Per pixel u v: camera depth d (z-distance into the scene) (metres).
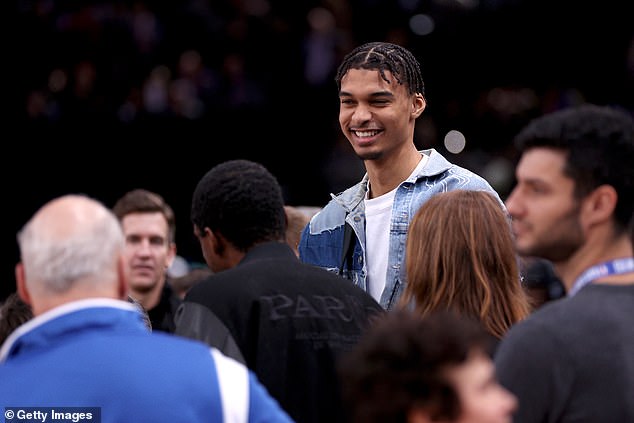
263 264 4.70
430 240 4.57
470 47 18.36
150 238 7.39
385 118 5.48
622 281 3.51
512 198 3.63
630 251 3.54
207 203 4.82
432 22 18.05
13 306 4.89
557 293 7.88
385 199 5.61
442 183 5.55
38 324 3.49
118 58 16.20
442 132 17.20
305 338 4.54
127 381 3.40
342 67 5.62
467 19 18.33
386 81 5.46
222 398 3.45
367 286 5.63
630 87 18.73
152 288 7.41
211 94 16.39
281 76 17.06
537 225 3.55
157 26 16.84
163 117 15.91
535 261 7.64
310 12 17.45
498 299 4.47
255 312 4.52
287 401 4.46
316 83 16.84
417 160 5.68
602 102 19.06
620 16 19.72
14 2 16.81
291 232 6.58
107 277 3.57
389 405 2.80
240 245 4.82
